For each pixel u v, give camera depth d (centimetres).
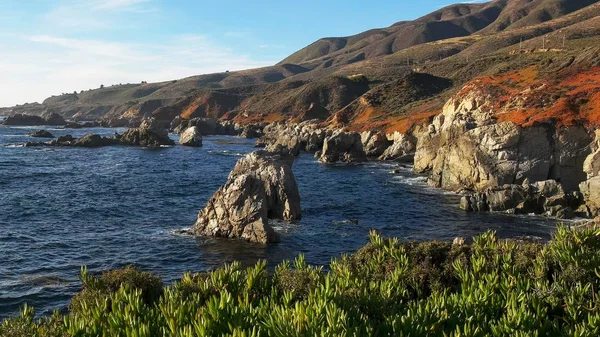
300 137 12962
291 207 4869
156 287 1830
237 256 3647
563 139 6322
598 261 1641
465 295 1438
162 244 3925
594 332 1186
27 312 1392
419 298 1720
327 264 3519
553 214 5125
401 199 6116
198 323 1165
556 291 1505
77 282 3048
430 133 8731
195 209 5306
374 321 1253
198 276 1798
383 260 1992
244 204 4131
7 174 7231
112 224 4553
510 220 4953
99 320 1275
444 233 4466
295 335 1065
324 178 7812
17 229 4253
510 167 6400
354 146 10706
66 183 6669
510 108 8281
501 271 1795
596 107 6806
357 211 5378
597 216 4719
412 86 16412
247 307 1292
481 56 19875
